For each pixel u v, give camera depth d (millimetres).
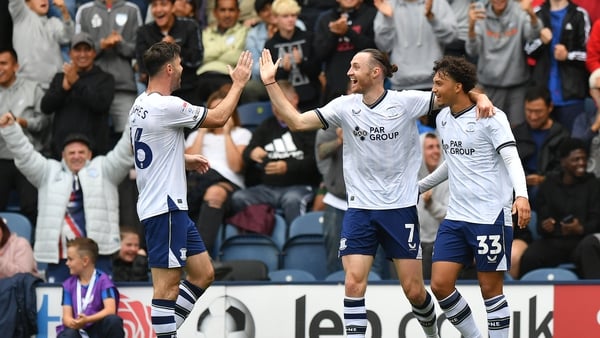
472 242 25891
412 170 26344
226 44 41969
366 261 26250
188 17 42281
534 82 40000
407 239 26219
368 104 26109
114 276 35625
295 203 38094
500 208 25797
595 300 31734
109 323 31391
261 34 42031
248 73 25719
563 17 40000
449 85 25641
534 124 38312
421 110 26078
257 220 37500
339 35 39812
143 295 32500
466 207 25922
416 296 26531
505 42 39812
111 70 41344
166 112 25156
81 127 39469
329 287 32281
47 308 32688
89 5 42625
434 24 39469
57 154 39344
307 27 43594
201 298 32500
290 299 32344
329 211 36281
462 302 26531
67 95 39469
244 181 39406
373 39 40312
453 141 25984
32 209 39188
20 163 36094
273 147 39000
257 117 41656
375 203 26125
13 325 32312
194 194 37969
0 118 36219
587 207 35594
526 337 31797
